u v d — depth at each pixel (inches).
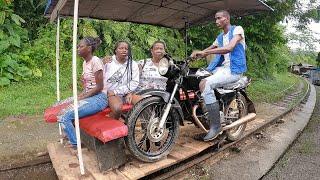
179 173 179.3
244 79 215.3
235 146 222.1
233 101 209.8
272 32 541.6
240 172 184.2
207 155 198.7
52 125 261.1
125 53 174.2
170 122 171.8
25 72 380.8
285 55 987.9
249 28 513.3
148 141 165.9
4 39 385.1
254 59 538.0
